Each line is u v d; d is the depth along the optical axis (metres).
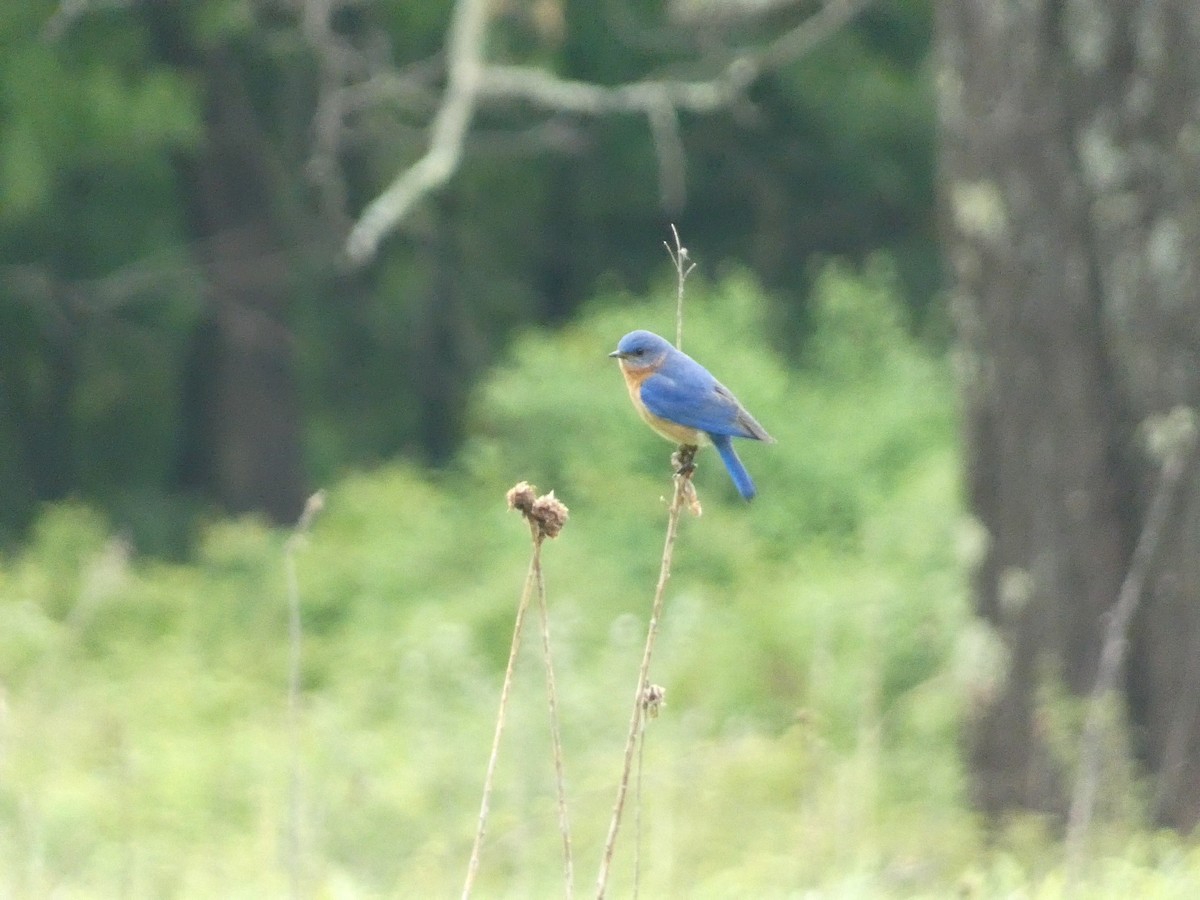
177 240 29.41
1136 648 10.95
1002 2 11.16
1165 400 10.84
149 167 27.28
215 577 20.22
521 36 25.94
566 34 27.84
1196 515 10.77
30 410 30.78
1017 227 11.20
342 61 22.06
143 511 28.80
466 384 32.34
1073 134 11.08
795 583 16.69
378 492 21.69
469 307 32.41
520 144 28.47
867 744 9.76
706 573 18.02
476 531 19.80
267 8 27.06
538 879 9.50
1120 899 7.98
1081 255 11.09
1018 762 11.27
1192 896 8.14
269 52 26.73
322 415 32.88
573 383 20.81
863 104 28.38
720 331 21.30
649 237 32.81
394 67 28.08
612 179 31.59
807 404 20.28
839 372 21.64
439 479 24.36
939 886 9.08
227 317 29.05
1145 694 10.95
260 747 12.84
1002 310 11.29
